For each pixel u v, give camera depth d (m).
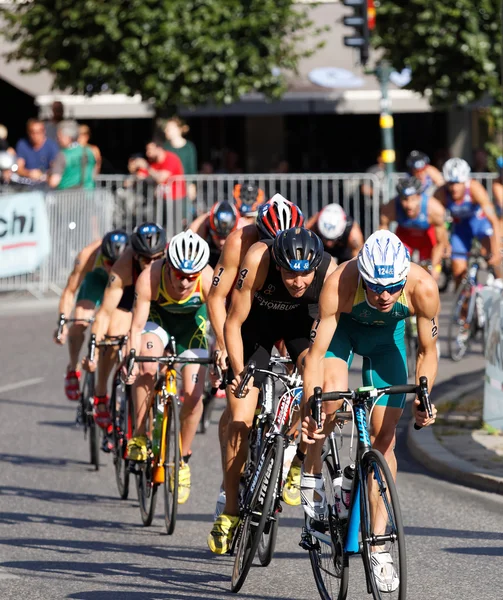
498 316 26.05
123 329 24.89
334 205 30.55
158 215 51.72
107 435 24.38
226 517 17.69
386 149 51.78
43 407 32.12
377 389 15.13
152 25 55.47
